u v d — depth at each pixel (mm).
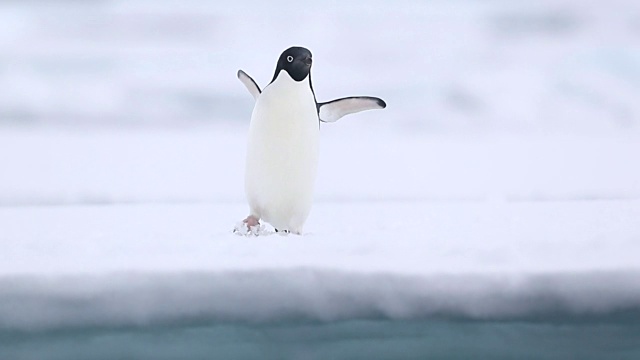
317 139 13859
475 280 10859
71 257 11594
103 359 10016
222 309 10688
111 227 14586
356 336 10711
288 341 10625
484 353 10359
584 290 10953
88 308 10570
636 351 10328
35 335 10516
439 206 17625
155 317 10625
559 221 14586
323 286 10789
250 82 14727
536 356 10227
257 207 14094
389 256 11664
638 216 15094
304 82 13578
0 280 10602
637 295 10961
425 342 10602
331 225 14797
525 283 10906
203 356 10156
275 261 11164
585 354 10297
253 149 13750
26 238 13156
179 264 11008
